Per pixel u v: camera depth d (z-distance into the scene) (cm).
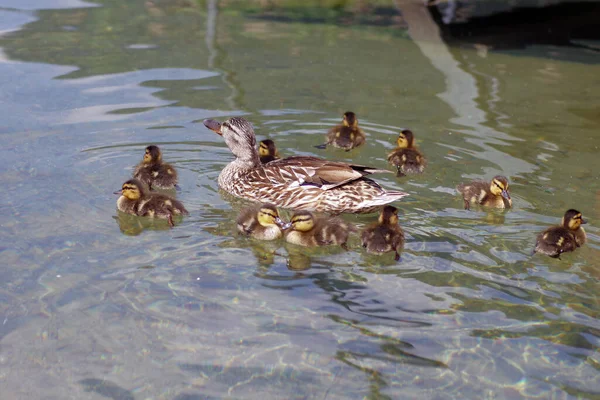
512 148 948
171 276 634
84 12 1519
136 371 507
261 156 909
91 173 848
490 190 789
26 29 1375
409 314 581
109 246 688
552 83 1227
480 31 1548
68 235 705
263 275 642
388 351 531
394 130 1009
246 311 579
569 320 576
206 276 637
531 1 1612
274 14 1597
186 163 905
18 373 503
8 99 1045
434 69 1280
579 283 637
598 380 507
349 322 566
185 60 1259
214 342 539
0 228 709
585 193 820
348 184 800
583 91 1188
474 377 507
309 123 1024
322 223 725
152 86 1129
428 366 517
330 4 1634
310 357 524
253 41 1398
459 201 810
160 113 1029
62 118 992
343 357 524
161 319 566
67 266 645
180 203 777
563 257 688
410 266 663
